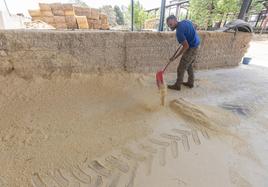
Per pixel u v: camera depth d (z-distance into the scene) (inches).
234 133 85.4
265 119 101.1
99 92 122.1
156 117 94.6
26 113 91.5
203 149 72.8
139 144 73.4
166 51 157.1
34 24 324.5
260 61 268.1
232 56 208.1
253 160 69.2
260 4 524.4
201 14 507.5
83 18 382.9
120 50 141.8
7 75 115.5
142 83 142.0
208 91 137.1
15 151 66.2
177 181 57.6
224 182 58.6
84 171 59.6
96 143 72.9
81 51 129.6
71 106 101.7
